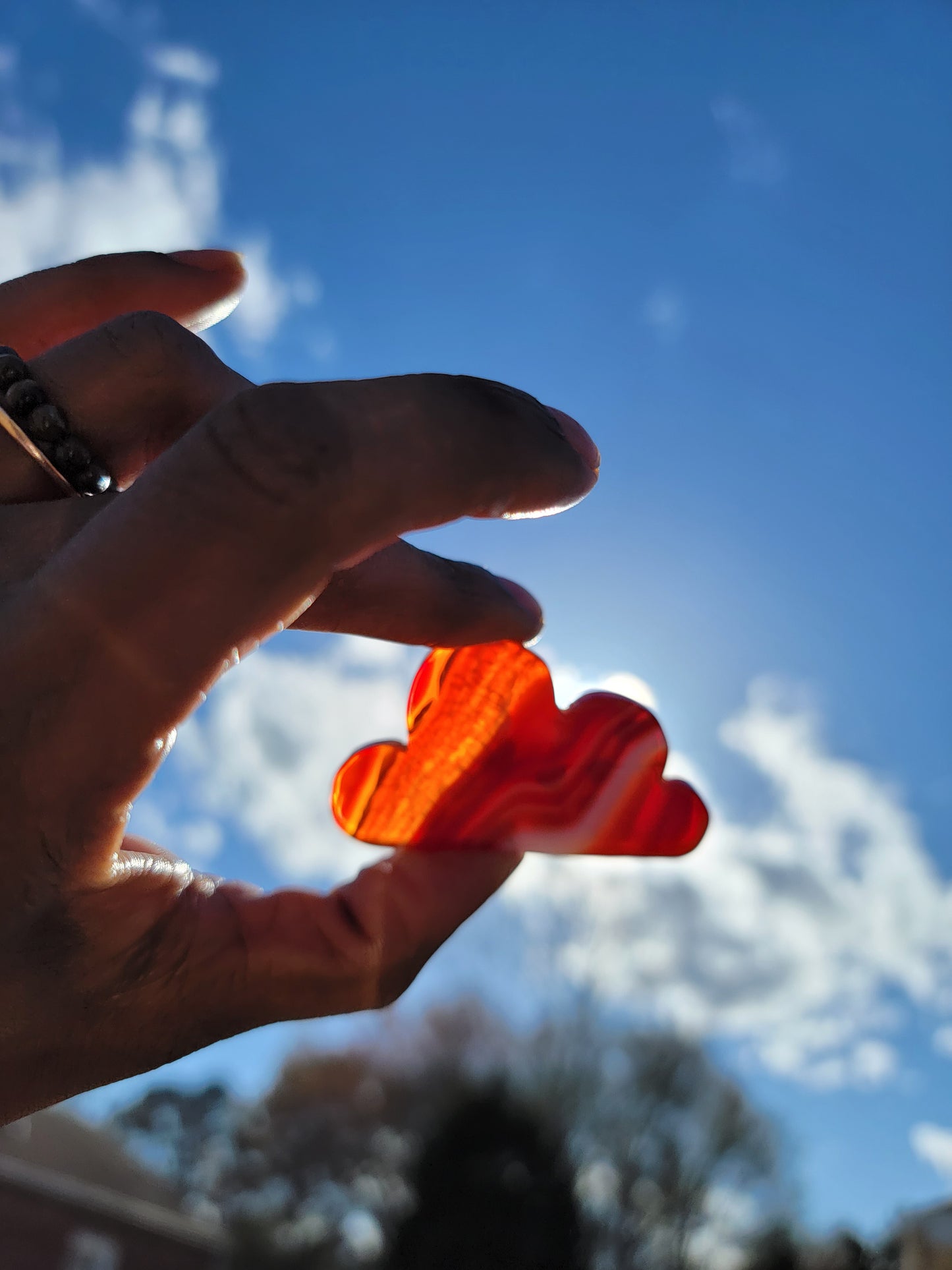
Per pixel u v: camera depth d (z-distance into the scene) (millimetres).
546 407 124
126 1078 143
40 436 152
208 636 113
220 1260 3922
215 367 156
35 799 120
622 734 158
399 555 152
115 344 154
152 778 122
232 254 192
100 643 114
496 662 157
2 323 185
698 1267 4234
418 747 157
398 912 149
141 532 112
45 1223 3289
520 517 117
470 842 153
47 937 130
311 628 154
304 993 146
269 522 109
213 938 142
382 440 109
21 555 133
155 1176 4473
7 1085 137
